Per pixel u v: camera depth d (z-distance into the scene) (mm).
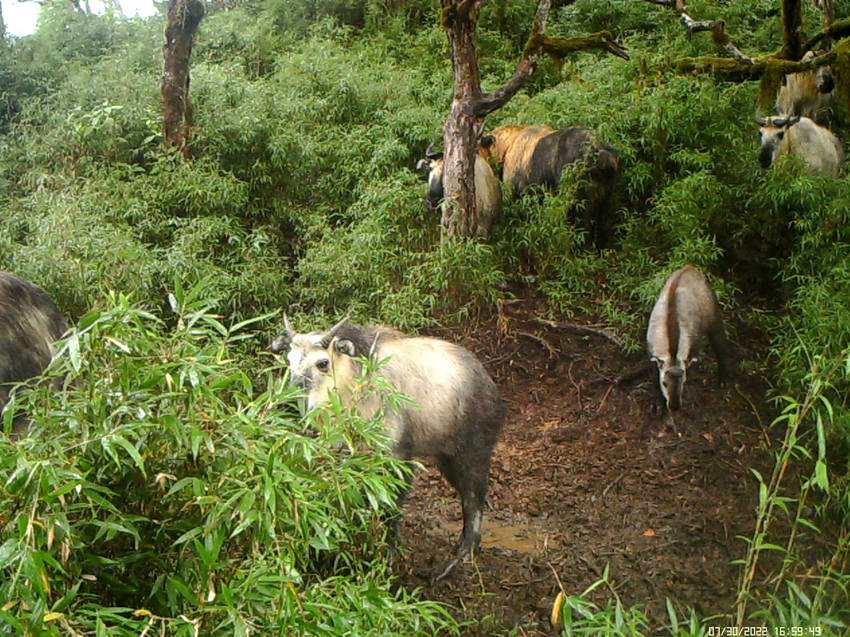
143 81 9805
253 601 2500
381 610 2879
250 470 2590
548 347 7465
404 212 8336
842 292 6754
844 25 7477
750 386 6938
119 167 8719
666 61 9102
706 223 8039
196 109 9203
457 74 7965
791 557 3869
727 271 8367
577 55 11414
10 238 7477
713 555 5043
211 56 12180
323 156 9250
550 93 10398
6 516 2338
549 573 4867
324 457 3102
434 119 9625
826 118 10086
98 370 2658
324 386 4398
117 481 2641
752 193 8375
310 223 8484
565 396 7043
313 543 2721
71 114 9008
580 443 6469
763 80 7730
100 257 6918
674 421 6609
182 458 2676
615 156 8547
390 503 3027
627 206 9008
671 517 5523
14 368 3941
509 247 8477
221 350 2840
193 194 8117
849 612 3770
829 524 5211
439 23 12617
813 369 3568
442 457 5016
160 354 2727
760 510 3355
